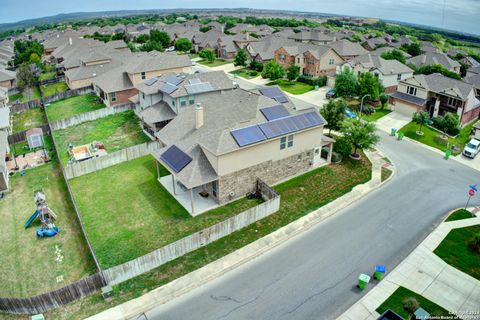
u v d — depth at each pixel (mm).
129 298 22297
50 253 26547
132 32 145125
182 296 22516
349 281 23438
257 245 26625
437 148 43531
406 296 22172
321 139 36688
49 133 48281
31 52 99062
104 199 32562
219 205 31266
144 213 30375
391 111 56031
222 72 50156
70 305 21938
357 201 32344
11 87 73875
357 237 27609
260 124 32344
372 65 65188
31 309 21328
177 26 136750
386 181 35625
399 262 25000
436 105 52969
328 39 104062
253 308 21594
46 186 35781
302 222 29219
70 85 66812
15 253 26719
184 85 45719
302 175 36125
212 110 37156
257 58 87875
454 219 29594
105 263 25141
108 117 52344
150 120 44219
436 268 24422
